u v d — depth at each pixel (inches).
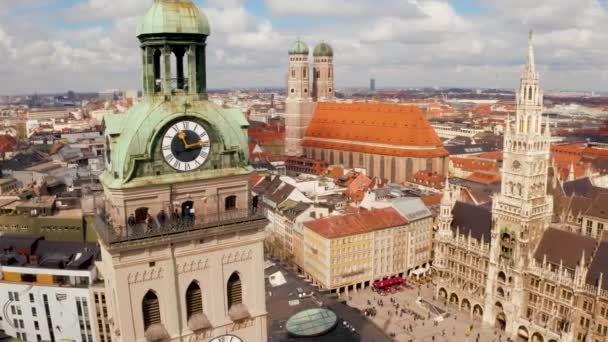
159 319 1708.9
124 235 1579.7
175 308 1705.2
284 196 7332.7
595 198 5959.6
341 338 3873.0
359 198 7785.4
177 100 1694.1
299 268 6446.9
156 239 1614.2
